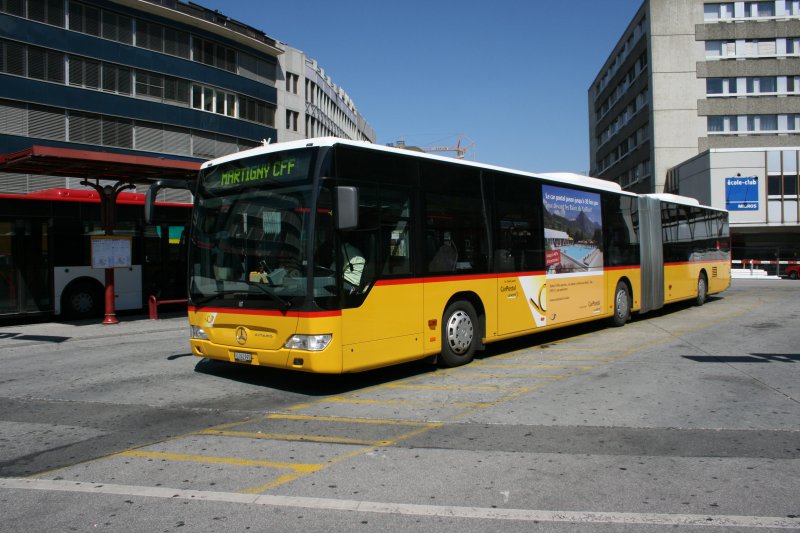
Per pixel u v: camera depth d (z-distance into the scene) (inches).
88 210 641.6
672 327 518.9
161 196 1379.2
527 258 396.8
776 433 215.5
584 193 469.7
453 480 173.5
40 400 278.7
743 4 1867.6
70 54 1261.1
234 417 246.1
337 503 158.1
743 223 1578.5
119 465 189.6
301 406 263.4
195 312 309.4
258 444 209.6
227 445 209.0
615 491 164.4
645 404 257.9
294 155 276.7
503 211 377.7
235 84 1619.1
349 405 264.1
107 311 589.0
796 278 1354.6
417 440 212.1
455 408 256.1
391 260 296.4
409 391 289.9
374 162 290.7
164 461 193.0
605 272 491.5
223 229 301.1
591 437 213.2
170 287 692.1
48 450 205.0
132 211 667.4
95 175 581.3
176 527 144.9
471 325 351.6
